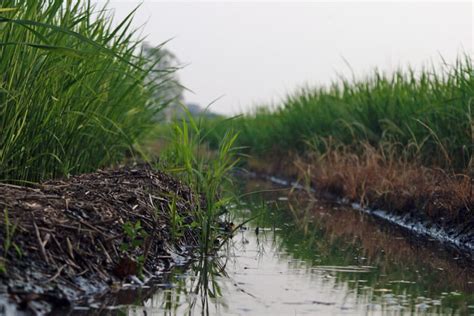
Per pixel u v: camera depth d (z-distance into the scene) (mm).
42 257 4852
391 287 5578
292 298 5152
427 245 7523
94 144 8102
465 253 7102
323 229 8398
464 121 8844
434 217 8398
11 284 4539
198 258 6457
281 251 6965
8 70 5965
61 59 6562
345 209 10234
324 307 4938
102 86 7949
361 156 11531
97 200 6043
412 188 9227
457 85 9305
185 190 7602
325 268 6230
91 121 7801
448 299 5234
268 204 10625
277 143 16203
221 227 7930
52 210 5449
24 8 6152
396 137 11070
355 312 4836
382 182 9859
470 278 5949
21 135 6387
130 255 5590
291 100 16250
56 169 7215
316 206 10508
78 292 4816
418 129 10195
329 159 12266
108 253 5379
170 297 5055
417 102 10547
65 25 6762
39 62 6312
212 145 18828
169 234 6469
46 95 6629
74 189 6301
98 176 7281
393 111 11258
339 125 12859
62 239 5125
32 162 6793
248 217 9148
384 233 8227
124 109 8844
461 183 8344
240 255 6688
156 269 5816
